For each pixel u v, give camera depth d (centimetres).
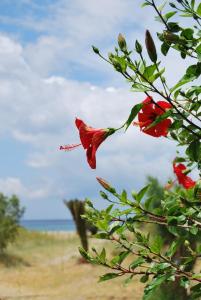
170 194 125
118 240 119
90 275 595
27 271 700
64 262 739
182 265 115
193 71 103
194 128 109
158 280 111
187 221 113
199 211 110
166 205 114
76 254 780
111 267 119
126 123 96
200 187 111
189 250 118
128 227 115
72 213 742
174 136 124
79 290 533
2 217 842
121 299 467
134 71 100
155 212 116
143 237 118
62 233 1165
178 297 331
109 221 117
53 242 995
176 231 114
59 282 600
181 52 108
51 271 679
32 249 911
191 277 113
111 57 102
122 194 114
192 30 106
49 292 553
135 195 114
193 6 111
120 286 508
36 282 614
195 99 108
